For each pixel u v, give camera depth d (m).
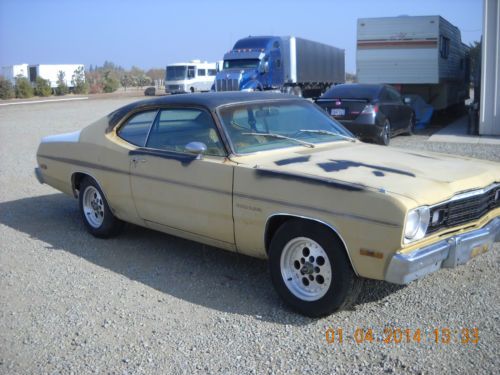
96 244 5.85
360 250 3.64
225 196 4.39
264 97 5.24
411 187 3.70
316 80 34.25
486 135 14.20
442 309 4.06
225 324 3.95
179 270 5.05
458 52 22.38
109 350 3.63
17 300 4.46
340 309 3.95
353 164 4.25
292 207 3.95
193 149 4.56
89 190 6.04
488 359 3.37
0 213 7.26
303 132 5.13
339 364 3.37
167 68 43.03
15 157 12.35
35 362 3.52
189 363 3.44
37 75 61.62
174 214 4.90
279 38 29.09
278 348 3.59
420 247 3.63
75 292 4.58
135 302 4.36
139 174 5.16
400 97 14.15
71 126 20.20
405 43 17.95
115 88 65.75
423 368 3.29
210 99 4.92
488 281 4.56
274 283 4.18
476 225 4.11
